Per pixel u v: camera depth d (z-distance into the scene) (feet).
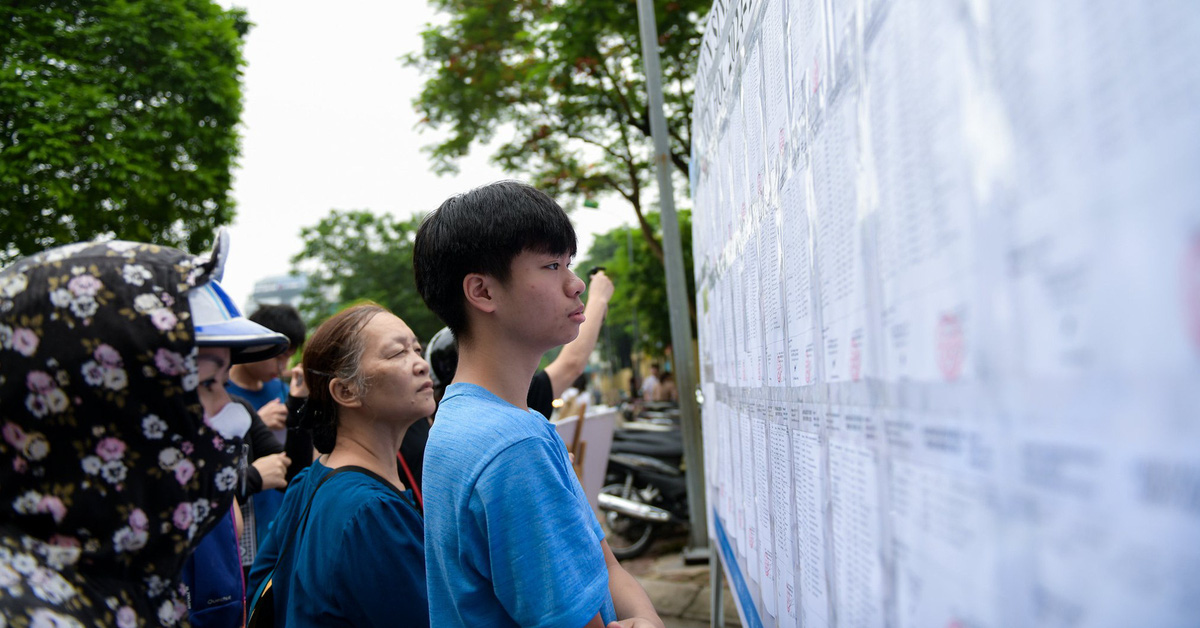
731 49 5.88
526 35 28.25
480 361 4.06
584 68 25.82
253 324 3.64
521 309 3.93
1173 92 1.23
